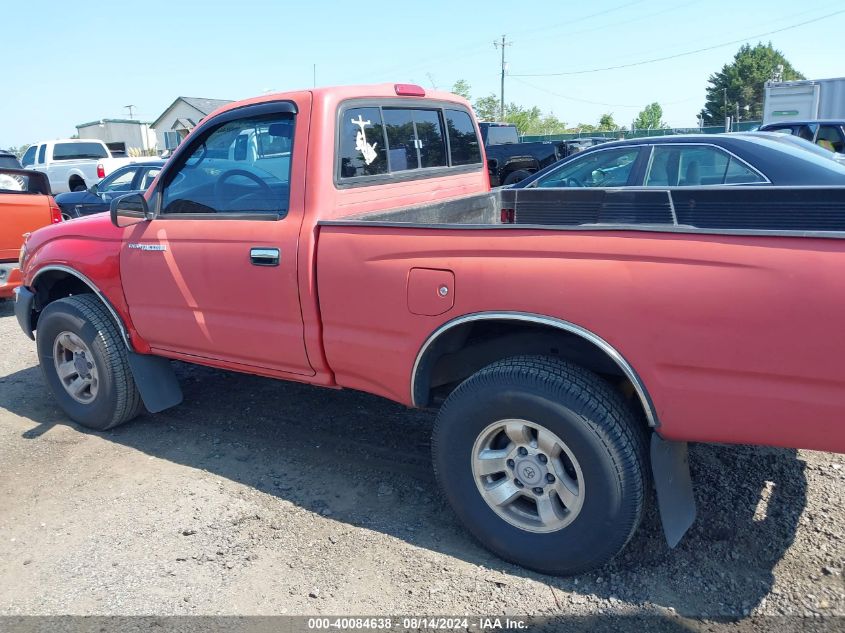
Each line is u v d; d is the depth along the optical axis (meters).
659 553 2.94
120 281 4.04
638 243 2.44
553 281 2.58
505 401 2.73
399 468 3.82
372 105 3.70
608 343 2.50
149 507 3.48
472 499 2.94
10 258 7.35
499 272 2.69
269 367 3.59
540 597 2.72
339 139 3.42
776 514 3.16
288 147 3.39
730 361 2.30
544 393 2.64
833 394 2.17
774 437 2.32
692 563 2.87
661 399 2.46
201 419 4.57
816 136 12.82
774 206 3.81
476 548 3.07
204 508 3.46
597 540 2.66
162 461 3.99
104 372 4.19
